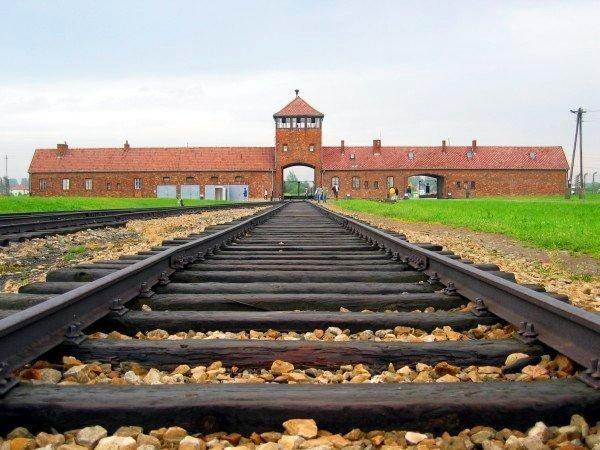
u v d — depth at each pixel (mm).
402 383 2773
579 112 58812
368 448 2312
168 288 5223
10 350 2801
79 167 86562
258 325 4117
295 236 12172
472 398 2525
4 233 13344
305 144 86250
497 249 12164
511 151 89688
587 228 14898
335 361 3361
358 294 5043
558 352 3248
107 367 3223
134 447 2242
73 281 5531
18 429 2387
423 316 4188
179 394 2551
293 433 2391
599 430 2445
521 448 2287
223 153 87812
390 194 53219
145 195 85812
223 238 9781
